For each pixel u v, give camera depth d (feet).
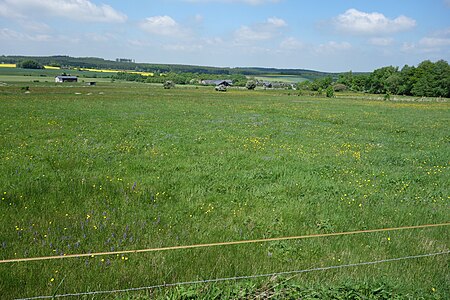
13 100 139.74
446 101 263.29
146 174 36.96
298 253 19.97
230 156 48.65
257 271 17.44
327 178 39.17
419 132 86.94
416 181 39.14
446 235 23.27
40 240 19.83
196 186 33.24
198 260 18.11
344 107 173.99
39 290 14.96
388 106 192.95
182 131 71.72
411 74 419.95
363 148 61.82
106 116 93.66
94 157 43.62
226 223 24.47
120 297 14.84
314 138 70.90
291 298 15.29
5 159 39.99
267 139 65.82
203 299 14.56
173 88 380.78
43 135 58.85
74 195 28.27
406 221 25.96
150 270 16.92
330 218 26.09
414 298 15.81
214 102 177.78
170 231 22.26
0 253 18.01
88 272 16.37
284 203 29.66
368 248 20.93
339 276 17.20
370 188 35.45
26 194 27.86
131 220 23.84
